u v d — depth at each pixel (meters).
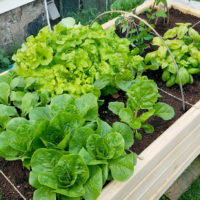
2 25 2.71
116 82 1.42
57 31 1.53
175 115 1.52
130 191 1.24
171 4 2.39
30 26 2.99
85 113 1.18
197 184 1.93
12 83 1.43
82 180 1.03
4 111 1.28
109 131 1.19
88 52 1.52
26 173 1.23
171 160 1.48
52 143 1.11
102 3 3.55
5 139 1.11
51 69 1.44
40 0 2.90
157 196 1.54
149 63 1.88
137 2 1.79
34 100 1.36
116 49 1.58
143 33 1.82
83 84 1.46
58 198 1.07
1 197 1.15
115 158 1.11
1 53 2.71
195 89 1.71
